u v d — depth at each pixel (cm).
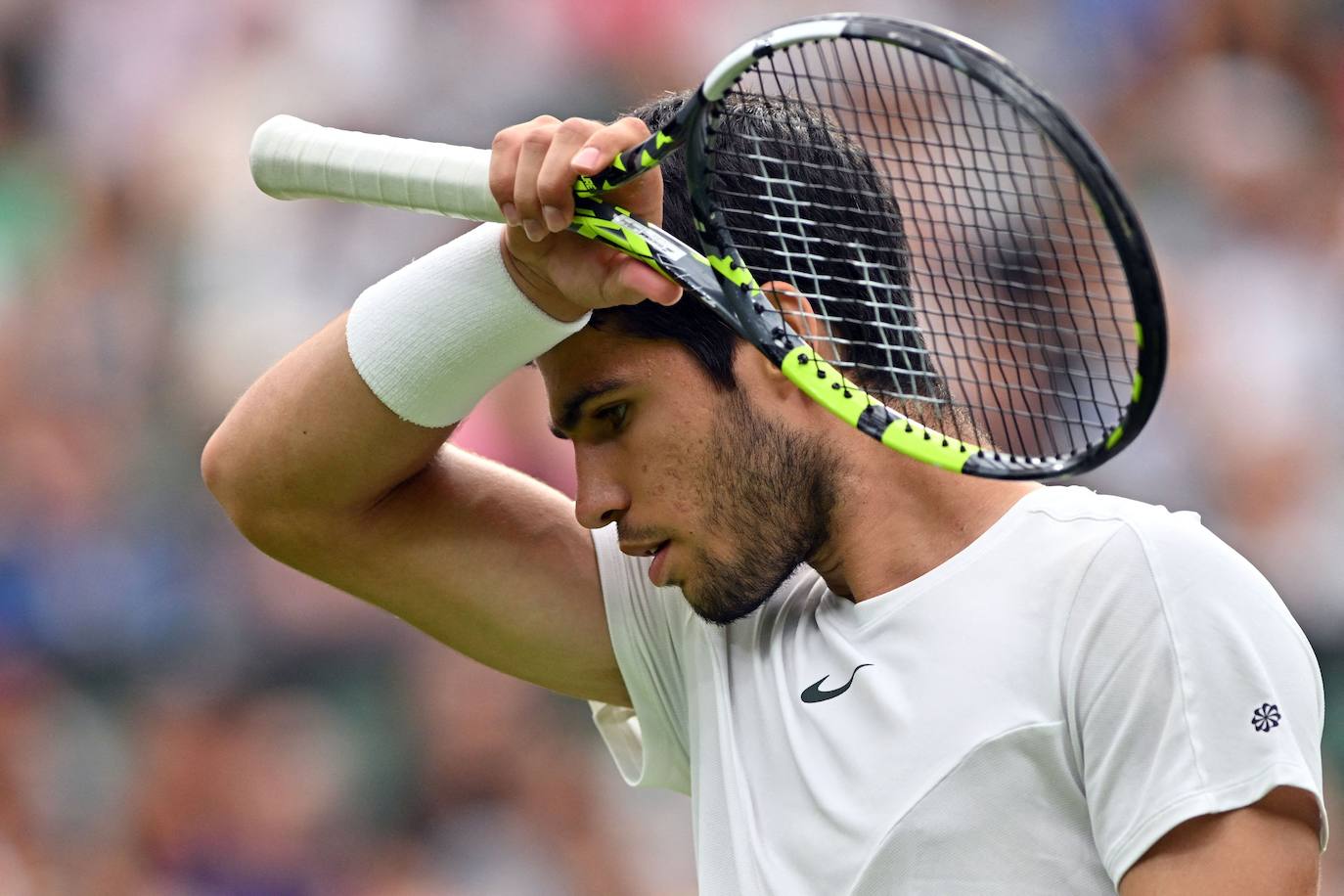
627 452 697
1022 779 643
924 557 689
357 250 2391
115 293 2425
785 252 666
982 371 1232
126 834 2064
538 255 670
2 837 2045
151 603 2183
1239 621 627
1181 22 2691
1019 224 1360
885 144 1600
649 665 798
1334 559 2267
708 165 630
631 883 2034
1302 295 2473
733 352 683
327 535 809
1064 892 641
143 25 2609
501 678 2102
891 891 658
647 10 2644
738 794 721
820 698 702
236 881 2033
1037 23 2686
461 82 2586
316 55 2569
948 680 660
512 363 727
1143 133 2639
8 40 2636
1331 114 2677
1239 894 603
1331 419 2377
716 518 693
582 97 2592
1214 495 2291
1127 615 634
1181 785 613
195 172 2500
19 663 2156
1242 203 2586
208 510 2245
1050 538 664
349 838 2055
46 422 2302
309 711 2109
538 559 813
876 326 668
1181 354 2373
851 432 693
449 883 2031
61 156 2566
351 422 767
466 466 837
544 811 2061
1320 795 612
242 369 2333
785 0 2689
